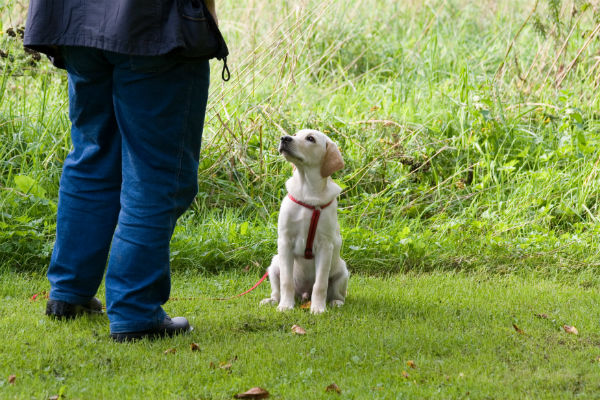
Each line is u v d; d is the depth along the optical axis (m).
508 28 11.74
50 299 3.92
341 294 4.93
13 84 8.14
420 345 3.73
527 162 7.73
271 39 8.93
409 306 4.75
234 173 7.04
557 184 7.31
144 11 3.20
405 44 11.23
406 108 8.79
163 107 3.39
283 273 4.67
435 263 6.18
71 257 3.82
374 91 9.72
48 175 6.66
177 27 3.23
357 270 6.06
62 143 7.10
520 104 8.50
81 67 3.47
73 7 3.30
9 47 7.17
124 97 3.40
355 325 4.18
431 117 8.55
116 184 3.79
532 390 3.06
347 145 7.79
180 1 3.28
